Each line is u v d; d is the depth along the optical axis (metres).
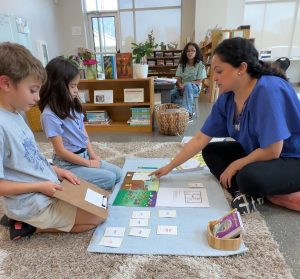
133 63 2.85
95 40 7.14
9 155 0.92
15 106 0.93
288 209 1.27
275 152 1.11
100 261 0.96
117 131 2.87
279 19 6.81
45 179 1.04
